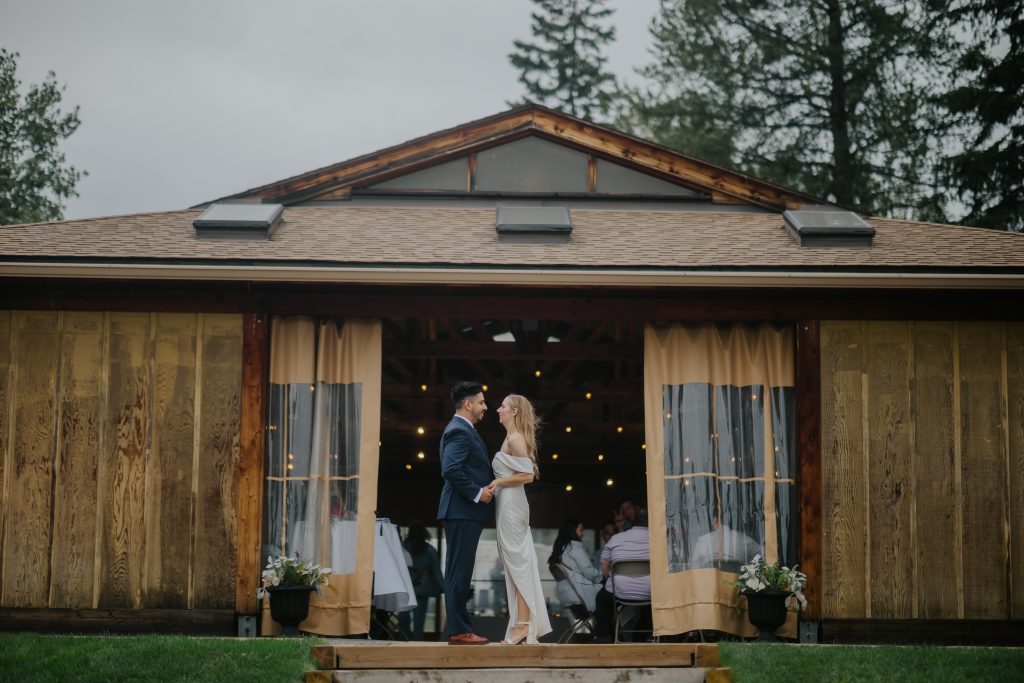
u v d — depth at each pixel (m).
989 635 10.45
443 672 7.88
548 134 13.53
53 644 8.69
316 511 10.64
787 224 12.31
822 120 26.98
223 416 10.61
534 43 34.72
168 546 10.45
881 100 26.27
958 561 10.54
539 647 7.98
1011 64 23.61
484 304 10.88
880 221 12.94
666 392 10.86
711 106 28.12
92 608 10.37
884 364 10.76
